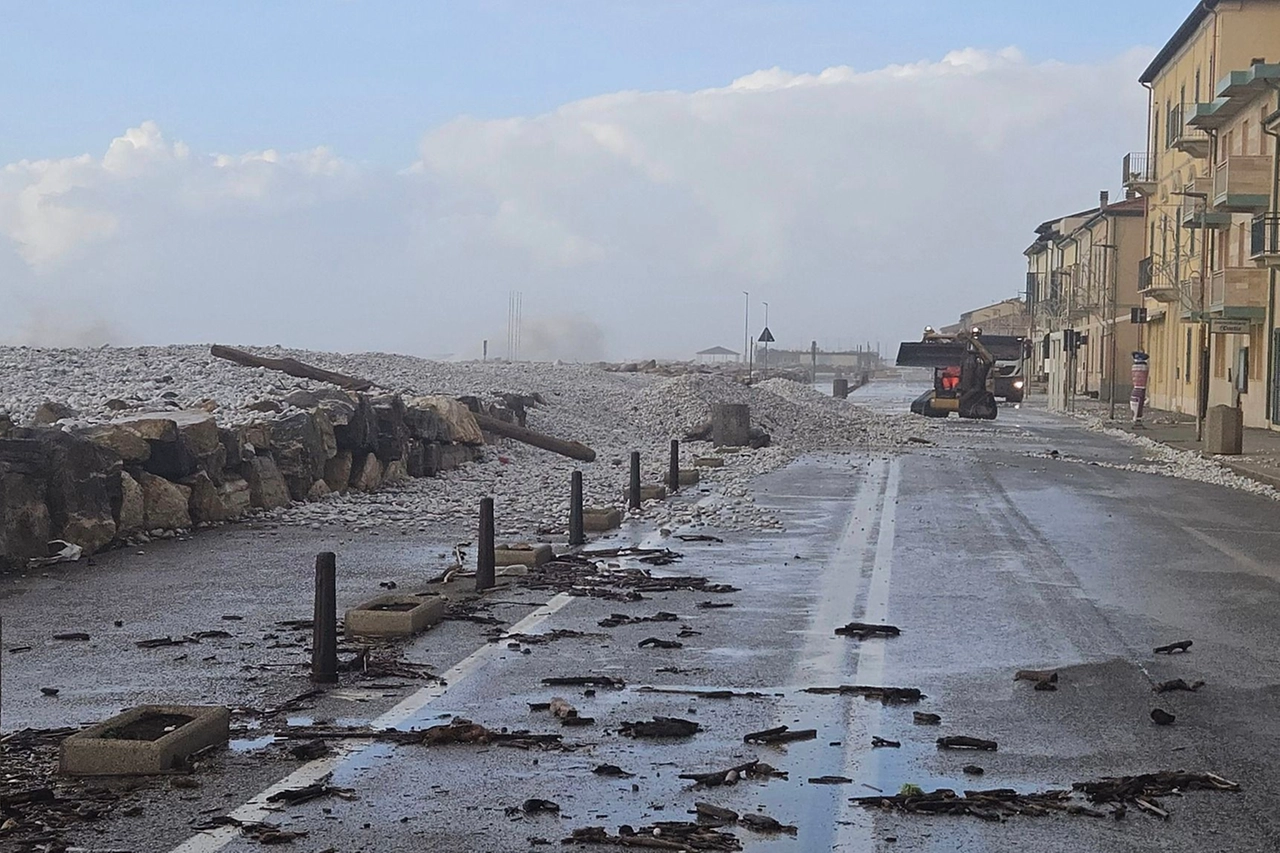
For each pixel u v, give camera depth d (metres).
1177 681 8.95
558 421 34.25
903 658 9.79
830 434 38.66
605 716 8.08
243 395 23.67
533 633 10.59
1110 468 28.72
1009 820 6.26
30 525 13.55
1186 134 52.03
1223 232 46.62
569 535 16.59
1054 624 11.14
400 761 7.12
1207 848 5.91
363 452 21.47
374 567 14.01
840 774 6.96
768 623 11.11
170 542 15.61
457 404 26.25
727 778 6.80
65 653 9.74
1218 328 44.62
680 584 12.94
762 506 20.59
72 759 6.82
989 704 8.45
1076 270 80.75
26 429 14.01
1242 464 28.52
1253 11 48.72
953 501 21.47
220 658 9.59
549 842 5.93
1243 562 14.83
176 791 6.59
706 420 36.06
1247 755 7.36
